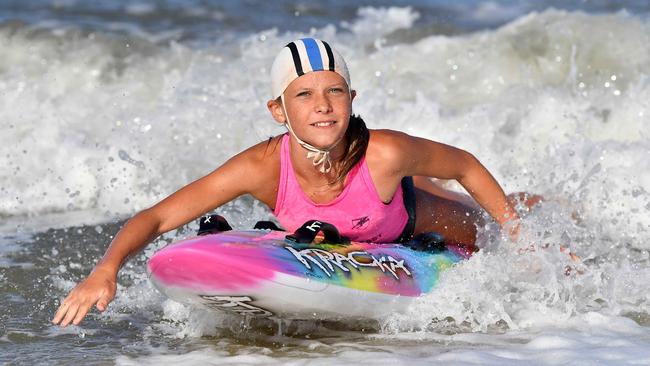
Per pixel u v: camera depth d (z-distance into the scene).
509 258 18.47
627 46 37.16
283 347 16.38
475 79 36.06
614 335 16.41
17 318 18.42
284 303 16.19
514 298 18.52
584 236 21.80
